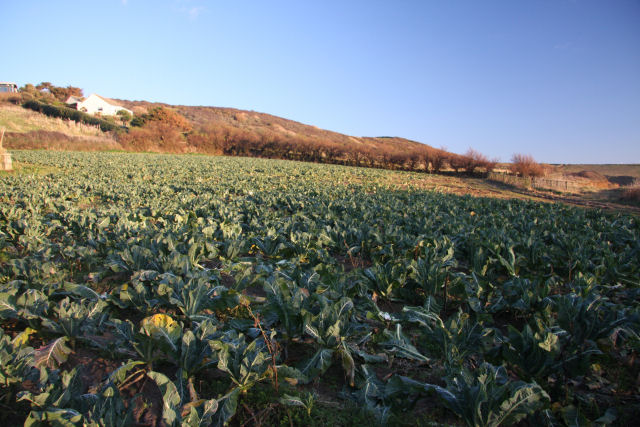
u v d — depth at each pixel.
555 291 6.69
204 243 7.46
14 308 4.36
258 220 11.20
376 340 4.43
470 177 44.44
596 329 4.11
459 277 5.70
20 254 8.05
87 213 10.38
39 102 70.81
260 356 3.52
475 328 4.25
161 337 3.60
